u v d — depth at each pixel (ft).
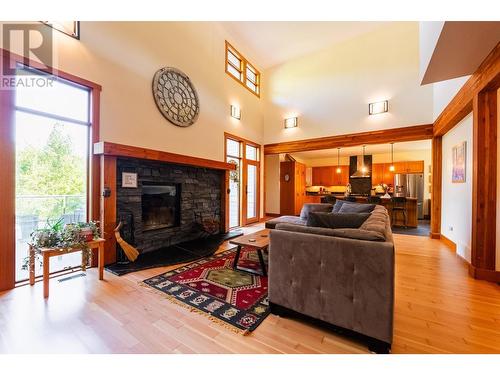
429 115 16.02
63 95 9.04
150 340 5.20
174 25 13.65
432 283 8.30
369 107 18.28
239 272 9.38
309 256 5.62
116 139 10.44
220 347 5.01
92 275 8.86
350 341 5.21
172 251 12.01
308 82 21.17
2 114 7.37
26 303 6.70
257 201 23.07
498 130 8.47
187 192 14.32
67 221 9.32
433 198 15.64
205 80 16.17
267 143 23.62
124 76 10.82
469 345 5.07
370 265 4.86
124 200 10.70
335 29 17.87
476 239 8.70
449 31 6.62
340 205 14.89
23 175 8.23
